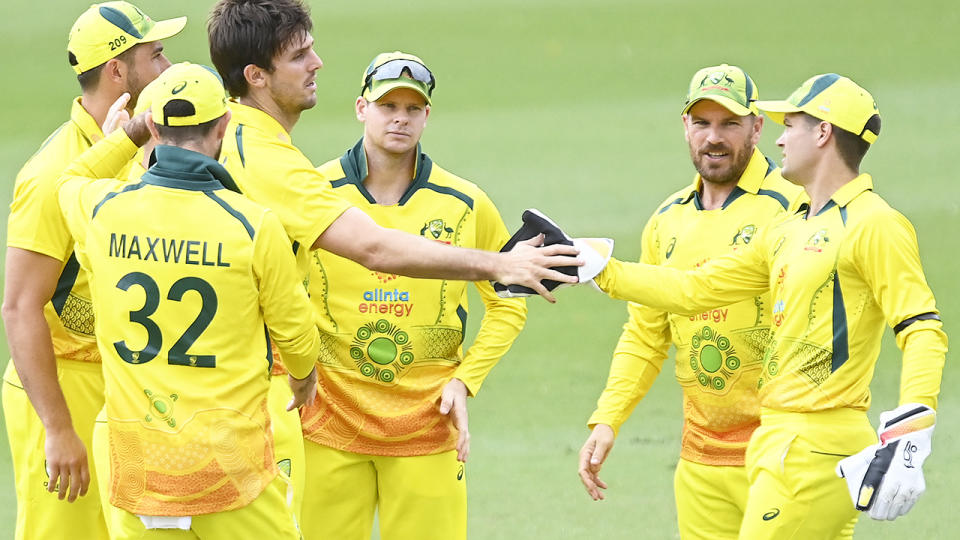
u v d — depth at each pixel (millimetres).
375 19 116375
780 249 17922
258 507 15914
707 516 20484
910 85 80562
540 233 17891
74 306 18484
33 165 18031
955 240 46625
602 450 20641
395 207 19953
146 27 19125
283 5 17422
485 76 92000
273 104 17797
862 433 17359
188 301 15391
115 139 17109
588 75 91000
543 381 34688
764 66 89938
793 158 17859
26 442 18812
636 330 21156
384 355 19781
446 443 20172
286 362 16750
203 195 15500
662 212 21000
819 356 17312
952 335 36406
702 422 20266
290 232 17078
